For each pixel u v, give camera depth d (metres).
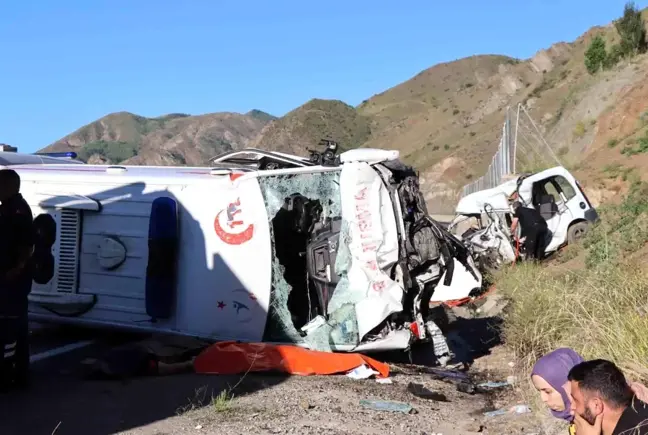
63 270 9.80
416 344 9.78
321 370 8.63
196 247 9.30
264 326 9.08
